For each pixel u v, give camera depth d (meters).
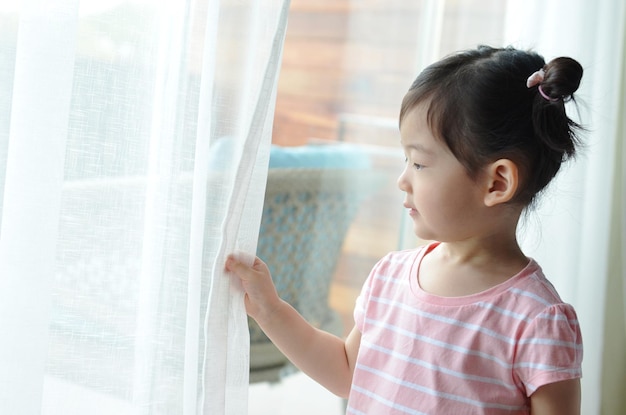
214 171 0.90
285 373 1.72
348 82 1.90
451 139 1.00
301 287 1.82
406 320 1.06
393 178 1.94
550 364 0.97
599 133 1.58
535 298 1.01
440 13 1.85
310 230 1.81
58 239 0.83
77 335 0.85
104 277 0.87
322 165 1.82
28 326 0.78
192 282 0.88
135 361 0.90
